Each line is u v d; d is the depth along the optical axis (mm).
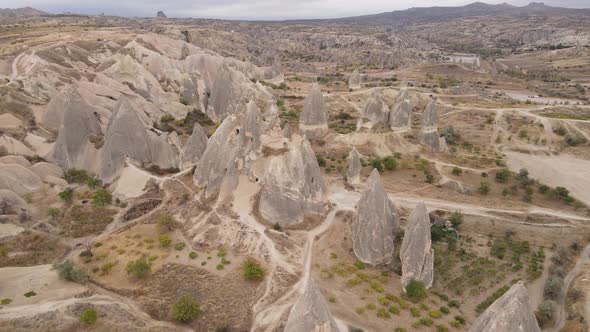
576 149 81250
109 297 38844
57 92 78750
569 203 61531
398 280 42688
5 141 62719
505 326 24562
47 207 55156
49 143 67188
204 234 49219
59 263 43500
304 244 47375
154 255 45750
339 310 37344
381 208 45000
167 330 34906
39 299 36656
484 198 62562
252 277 41406
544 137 85438
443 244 50188
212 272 42938
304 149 52656
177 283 41312
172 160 66938
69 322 33656
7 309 34812
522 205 59844
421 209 41125
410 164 73000
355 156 61969
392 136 79625
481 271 45969
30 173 57656
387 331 35000
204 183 58438
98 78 90375
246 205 52562
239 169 55344
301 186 51375
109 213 55031
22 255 45344
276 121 59375
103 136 67688
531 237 52969
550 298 41969
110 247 47500
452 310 39062
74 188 60375
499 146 85062
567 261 48719
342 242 48219
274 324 35031
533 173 73062
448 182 67125
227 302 38656
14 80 77438
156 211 55531
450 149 82062
